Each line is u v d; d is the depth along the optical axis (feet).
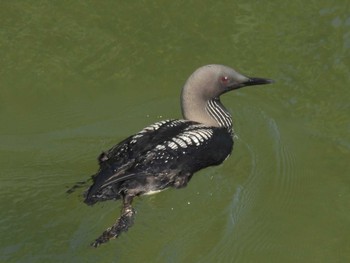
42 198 37.27
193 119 41.57
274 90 47.50
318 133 44.73
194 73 41.55
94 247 34.88
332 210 40.16
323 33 49.88
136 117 45.78
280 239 38.29
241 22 51.06
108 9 51.96
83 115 45.91
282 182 41.50
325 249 38.01
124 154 37.96
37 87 47.70
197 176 39.83
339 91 46.91
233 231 37.50
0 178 39.11
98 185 36.47
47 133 44.42
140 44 50.03
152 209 37.55
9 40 49.90
